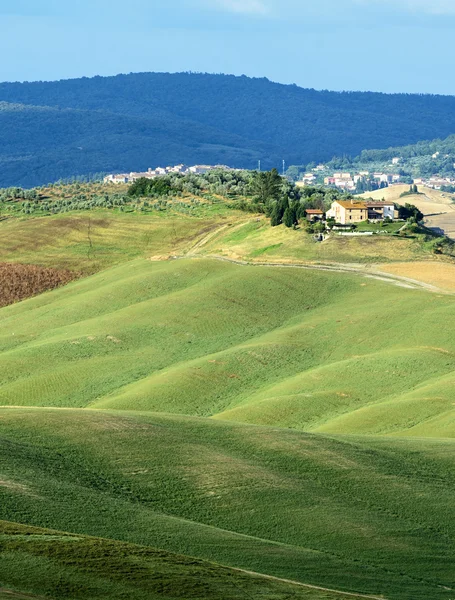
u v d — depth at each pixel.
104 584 56.62
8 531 64.25
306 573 65.31
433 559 70.88
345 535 73.81
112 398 158.25
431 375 156.75
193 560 62.78
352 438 101.81
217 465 85.81
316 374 160.12
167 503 78.06
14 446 84.94
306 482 84.56
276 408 142.25
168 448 89.25
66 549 61.59
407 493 84.00
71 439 89.38
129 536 68.81
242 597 56.62
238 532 73.88
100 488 78.88
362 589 63.41
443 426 122.88
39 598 53.66
